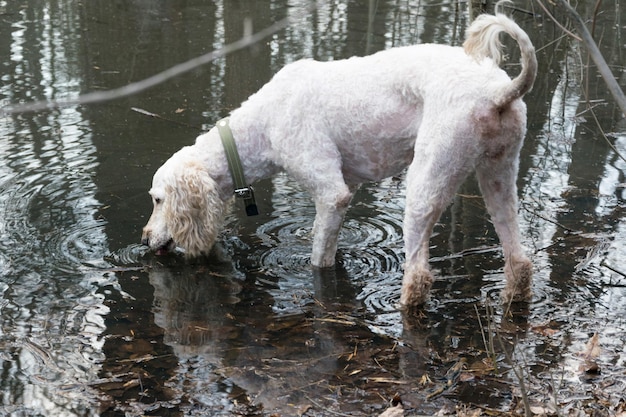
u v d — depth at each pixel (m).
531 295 4.27
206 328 4.02
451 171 3.87
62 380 3.51
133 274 4.61
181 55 9.05
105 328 4.00
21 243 4.91
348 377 3.55
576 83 8.39
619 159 6.40
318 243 4.64
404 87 4.05
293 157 4.39
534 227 5.21
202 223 4.62
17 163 6.10
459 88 3.77
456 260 4.80
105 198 5.59
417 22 10.59
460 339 3.89
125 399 3.37
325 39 9.69
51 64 8.63
